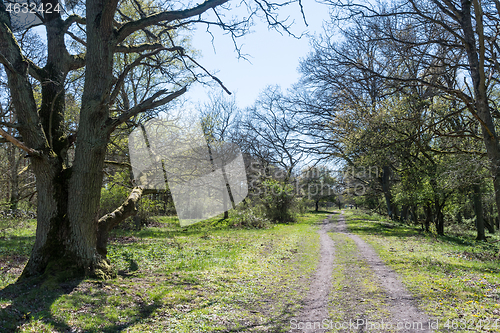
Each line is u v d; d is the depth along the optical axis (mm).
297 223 32562
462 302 6793
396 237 20422
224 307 6605
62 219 7375
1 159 19938
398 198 25844
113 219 8406
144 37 19516
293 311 6496
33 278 6762
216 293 7496
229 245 15562
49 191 7375
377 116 19078
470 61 12047
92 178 7508
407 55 13852
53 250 7219
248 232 22281
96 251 7730
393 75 17375
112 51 7773
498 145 11867
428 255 13047
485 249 15859
